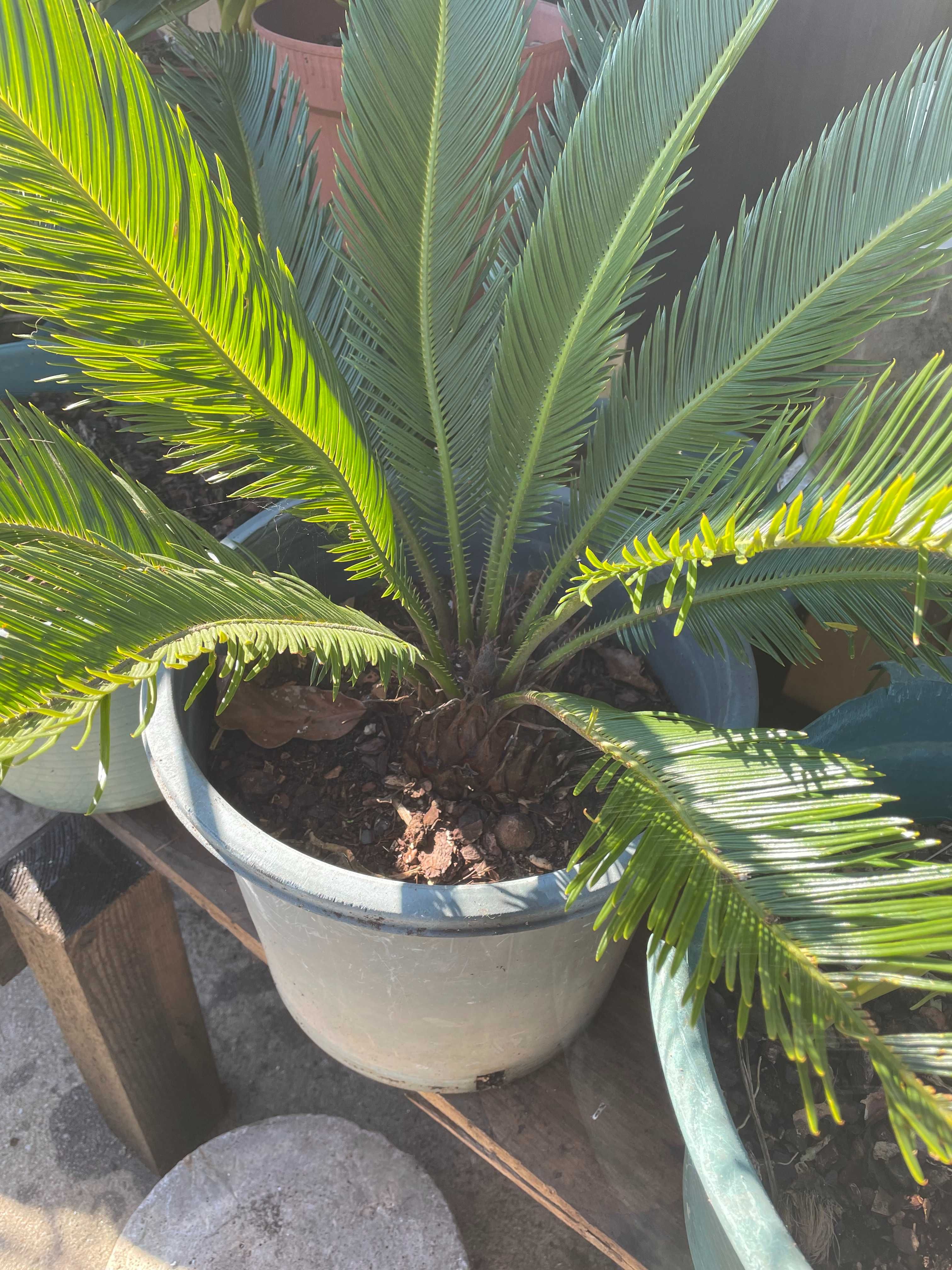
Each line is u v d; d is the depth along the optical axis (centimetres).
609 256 55
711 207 93
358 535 55
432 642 63
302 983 59
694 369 59
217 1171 85
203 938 110
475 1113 61
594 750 65
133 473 88
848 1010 29
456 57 53
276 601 46
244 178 67
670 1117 59
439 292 60
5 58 34
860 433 43
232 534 66
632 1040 62
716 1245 41
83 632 36
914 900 32
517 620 71
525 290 57
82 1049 80
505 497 64
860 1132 46
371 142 54
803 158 53
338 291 67
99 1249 88
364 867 59
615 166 54
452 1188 90
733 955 32
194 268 42
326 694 67
